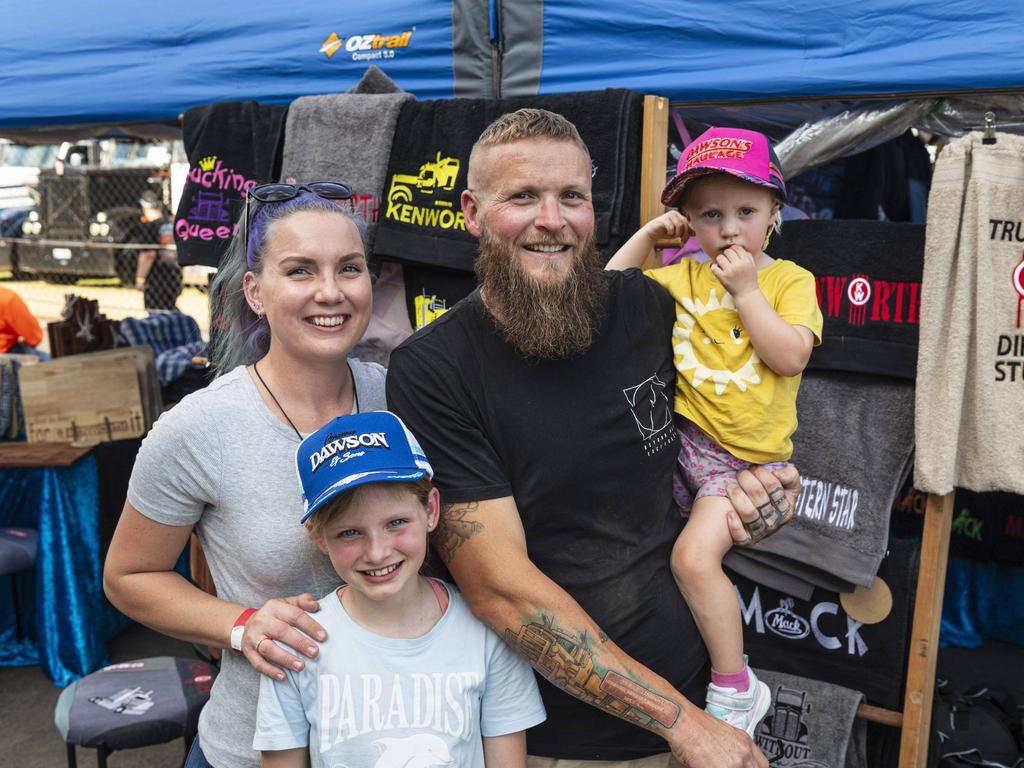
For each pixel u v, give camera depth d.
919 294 2.45
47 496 3.93
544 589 1.55
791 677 2.66
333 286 1.60
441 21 3.63
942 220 2.34
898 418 2.54
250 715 1.62
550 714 1.74
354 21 3.81
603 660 1.55
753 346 1.80
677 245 2.27
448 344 1.67
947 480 2.37
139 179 10.87
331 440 1.49
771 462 1.89
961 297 2.33
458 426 1.62
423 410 1.63
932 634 2.47
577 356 1.70
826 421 2.62
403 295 2.91
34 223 11.61
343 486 1.43
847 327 2.54
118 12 4.26
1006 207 2.32
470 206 1.74
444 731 1.53
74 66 4.27
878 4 2.96
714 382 1.83
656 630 1.73
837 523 2.56
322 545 1.53
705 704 1.83
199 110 3.03
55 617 3.98
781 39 3.11
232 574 1.64
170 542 1.66
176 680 2.90
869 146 3.20
